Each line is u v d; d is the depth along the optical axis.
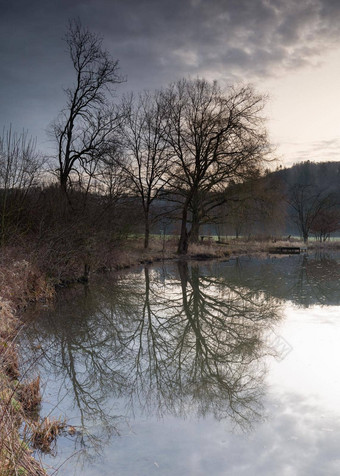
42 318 10.92
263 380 6.74
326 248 52.25
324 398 5.89
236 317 12.09
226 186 32.06
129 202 22.80
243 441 4.76
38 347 8.25
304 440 4.72
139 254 28.98
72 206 17.44
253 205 32.97
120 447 4.61
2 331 7.42
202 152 31.17
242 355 8.38
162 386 6.76
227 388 6.66
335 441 4.68
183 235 33.28
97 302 13.71
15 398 5.36
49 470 4.06
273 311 12.10
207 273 22.56
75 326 10.38
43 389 6.30
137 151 31.47
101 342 9.40
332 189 118.50
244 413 5.55
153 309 13.38
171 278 20.41
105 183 22.86
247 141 30.19
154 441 4.76
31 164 14.70
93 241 16.89
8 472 3.22
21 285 11.93
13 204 14.11
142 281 19.05
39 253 14.12
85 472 4.04
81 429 5.03
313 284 17.58
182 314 12.70
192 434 4.96
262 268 25.19
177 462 4.26
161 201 33.88
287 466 4.18
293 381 6.61
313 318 10.98
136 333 10.36
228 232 45.03
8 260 11.94
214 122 30.23
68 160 21.38
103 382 6.89
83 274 18.03
